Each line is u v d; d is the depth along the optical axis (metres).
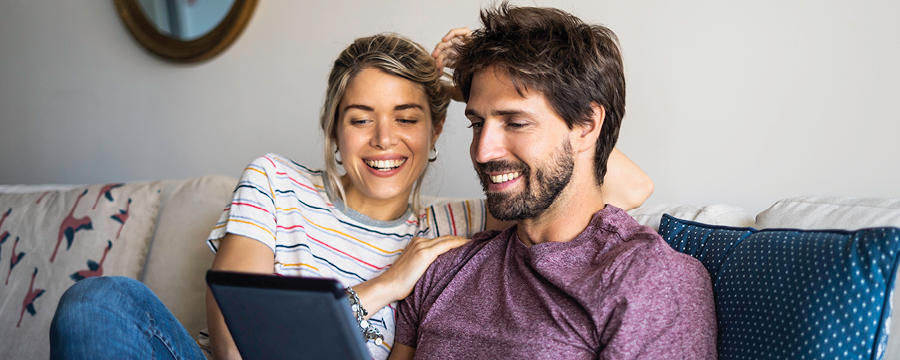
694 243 0.96
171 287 1.58
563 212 0.94
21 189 2.06
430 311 1.00
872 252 0.69
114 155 2.80
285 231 1.18
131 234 1.64
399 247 1.23
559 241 0.95
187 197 1.69
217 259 1.12
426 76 1.18
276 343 0.70
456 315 0.97
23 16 3.01
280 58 2.26
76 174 2.94
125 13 2.61
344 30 2.10
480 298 0.97
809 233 0.79
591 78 0.91
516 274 0.96
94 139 2.86
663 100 1.53
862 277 0.70
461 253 1.06
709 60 1.46
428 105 1.21
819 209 0.98
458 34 1.24
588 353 0.82
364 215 1.24
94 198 1.71
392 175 1.18
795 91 1.35
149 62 2.64
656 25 1.54
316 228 1.21
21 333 1.61
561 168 0.91
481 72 0.93
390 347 1.13
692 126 1.49
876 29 1.25
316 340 0.68
